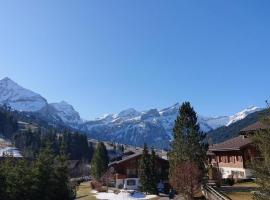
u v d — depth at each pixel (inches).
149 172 3457.2
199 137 2415.1
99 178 4598.9
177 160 2363.4
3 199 1282.0
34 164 1498.5
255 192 903.1
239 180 2623.0
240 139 2987.2
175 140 2434.8
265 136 864.9
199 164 2362.2
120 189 4042.8
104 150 4904.0
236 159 2881.4
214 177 2650.1
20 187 1350.9
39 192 1439.5
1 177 1298.0
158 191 3430.1
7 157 1437.0
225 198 1625.2
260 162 871.7
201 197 2223.2
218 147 3129.9
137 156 4375.0
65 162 1673.2
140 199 3134.8
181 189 2177.7
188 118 2439.7
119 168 4357.8
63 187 1631.4
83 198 3319.4
